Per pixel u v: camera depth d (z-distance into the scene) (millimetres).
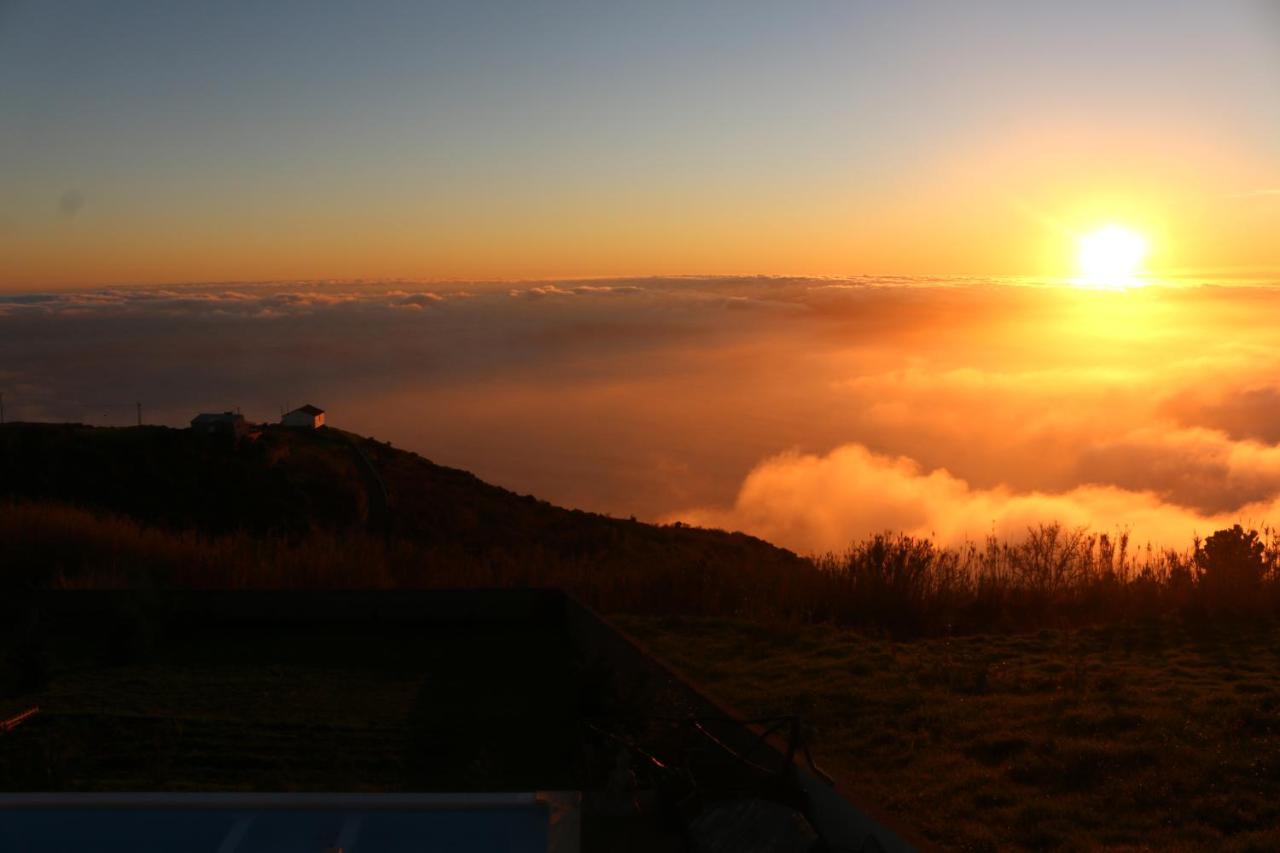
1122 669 7965
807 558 13398
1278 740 5922
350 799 3568
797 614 11016
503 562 14414
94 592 11070
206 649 9734
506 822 3535
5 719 6941
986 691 7457
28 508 15664
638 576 12734
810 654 9039
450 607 10953
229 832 3449
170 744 6488
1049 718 6582
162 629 10188
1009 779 5531
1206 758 5637
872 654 8898
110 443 41812
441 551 15250
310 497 41188
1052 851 4590
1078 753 5773
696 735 5379
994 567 11938
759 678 8148
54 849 3406
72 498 36500
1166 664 8203
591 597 12039
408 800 3582
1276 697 6793
